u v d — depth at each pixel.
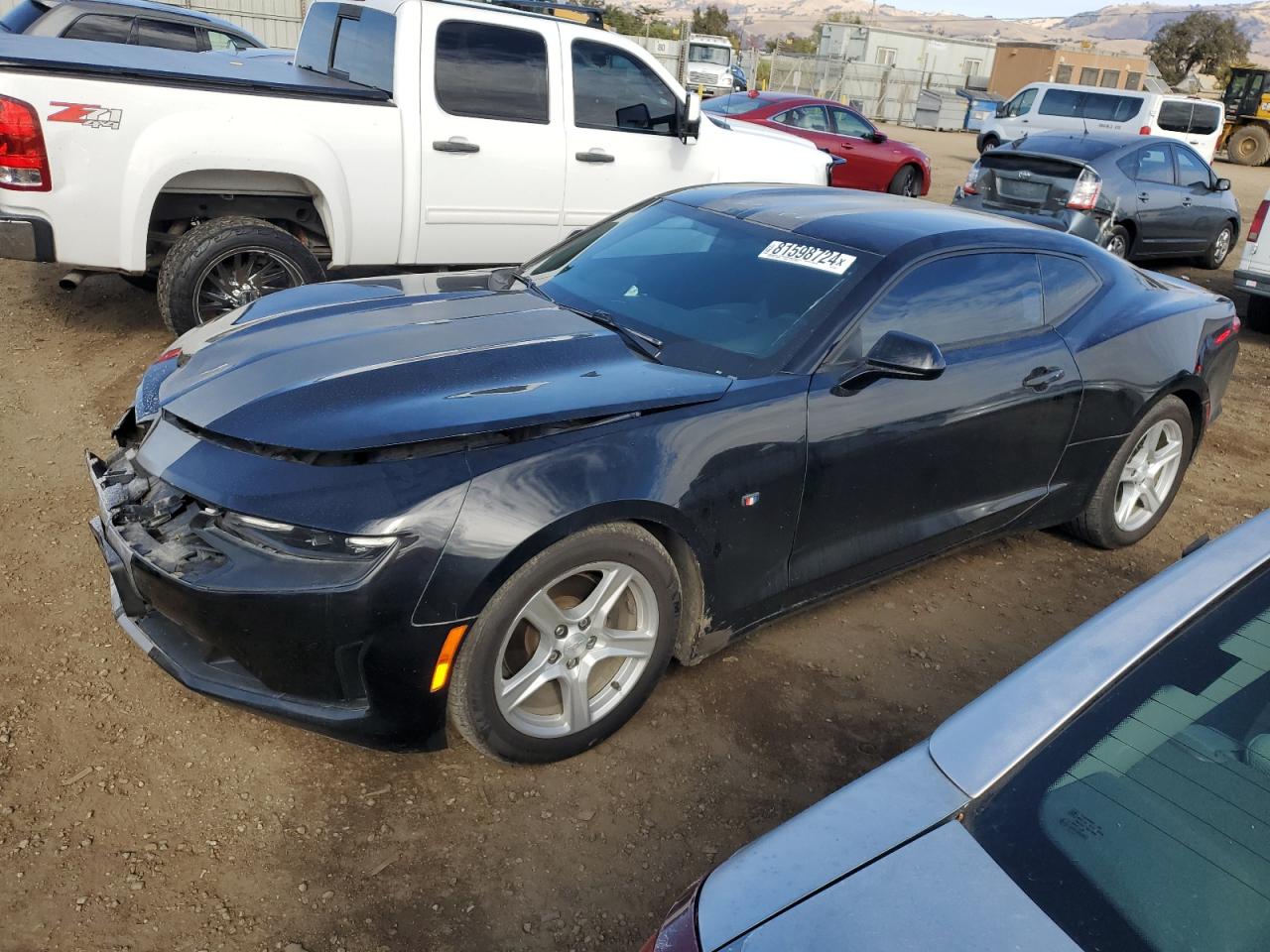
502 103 6.28
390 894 2.44
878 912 1.32
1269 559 1.79
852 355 3.25
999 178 10.30
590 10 7.64
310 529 2.44
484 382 2.86
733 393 3.02
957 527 3.72
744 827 2.74
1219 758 1.48
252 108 5.48
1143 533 4.58
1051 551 4.54
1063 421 3.89
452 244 6.37
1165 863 1.35
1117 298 4.19
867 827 1.45
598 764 2.92
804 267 3.49
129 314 6.63
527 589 2.56
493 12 6.14
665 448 2.80
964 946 1.26
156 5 11.02
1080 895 1.31
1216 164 28.70
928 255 3.50
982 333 3.66
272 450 2.60
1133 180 10.26
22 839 2.50
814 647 3.60
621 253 3.91
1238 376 7.57
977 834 1.41
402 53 5.88
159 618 2.83
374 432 2.55
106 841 2.52
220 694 2.60
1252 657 1.62
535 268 4.15
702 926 1.38
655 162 6.99
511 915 2.41
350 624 2.42
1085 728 1.53
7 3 15.42
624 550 2.74
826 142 14.11
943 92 36.22
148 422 3.05
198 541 2.59
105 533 2.86
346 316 3.41
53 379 5.44
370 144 5.86
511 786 2.81
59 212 5.16
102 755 2.81
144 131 5.24
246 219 5.59
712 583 3.02
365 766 2.85
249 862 2.50
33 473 4.38
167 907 2.35
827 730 3.16
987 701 1.61
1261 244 8.40
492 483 2.52
